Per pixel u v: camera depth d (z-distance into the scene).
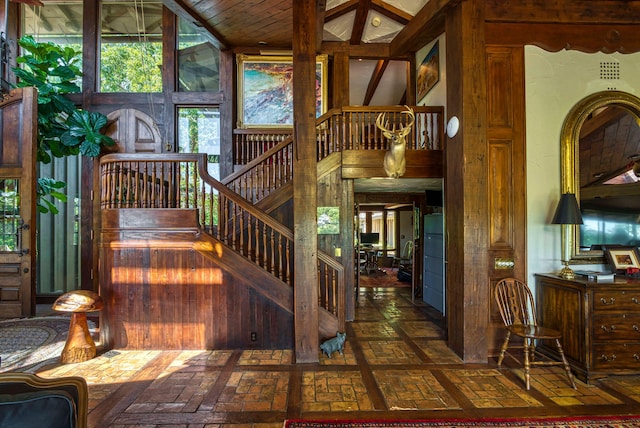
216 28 5.24
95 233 5.32
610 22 3.65
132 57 6.11
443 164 4.72
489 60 3.69
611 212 3.66
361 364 3.24
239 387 2.76
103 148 5.80
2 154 4.72
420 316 5.12
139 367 3.15
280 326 3.65
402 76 7.74
